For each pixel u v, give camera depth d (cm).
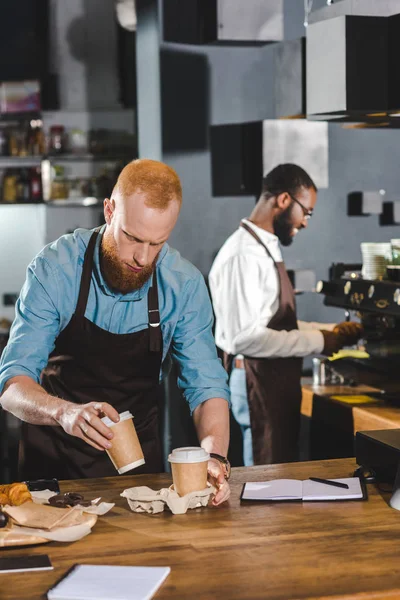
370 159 514
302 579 180
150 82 503
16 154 747
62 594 171
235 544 200
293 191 465
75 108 768
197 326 284
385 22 348
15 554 195
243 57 498
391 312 378
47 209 776
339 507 226
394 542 200
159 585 177
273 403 438
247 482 248
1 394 258
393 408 403
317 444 458
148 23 499
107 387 290
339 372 432
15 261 780
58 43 766
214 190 498
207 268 500
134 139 763
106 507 219
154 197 240
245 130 492
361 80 346
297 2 498
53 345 281
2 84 740
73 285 276
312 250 509
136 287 265
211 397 274
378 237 520
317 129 485
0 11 711
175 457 225
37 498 225
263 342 428
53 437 291
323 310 512
